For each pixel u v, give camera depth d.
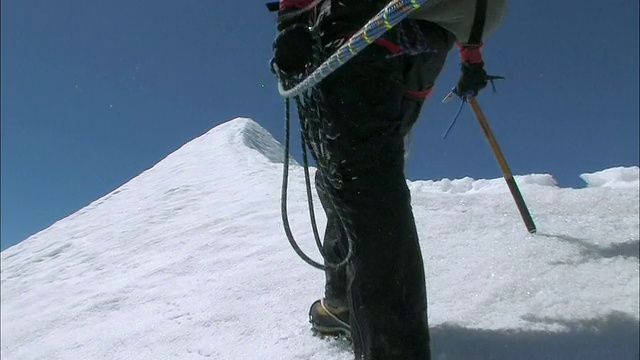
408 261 1.57
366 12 1.62
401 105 1.69
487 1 1.76
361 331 1.59
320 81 1.59
